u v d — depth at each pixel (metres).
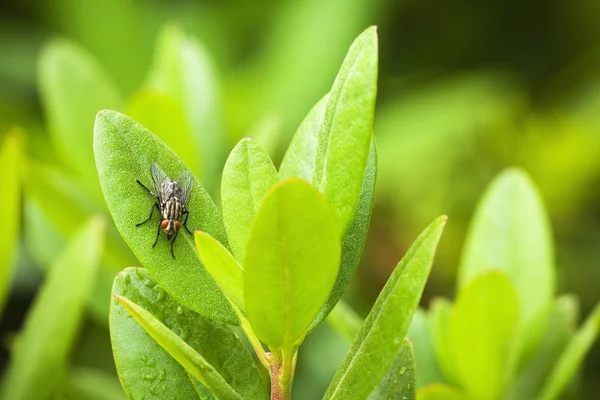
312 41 0.56
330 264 0.21
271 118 0.33
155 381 0.23
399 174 0.52
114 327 0.23
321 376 0.43
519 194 0.31
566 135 0.50
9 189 0.31
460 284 0.31
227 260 0.22
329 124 0.22
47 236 0.34
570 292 0.46
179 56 0.34
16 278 0.47
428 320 0.31
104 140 0.23
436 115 0.54
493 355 0.29
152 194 0.23
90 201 0.34
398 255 0.49
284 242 0.21
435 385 0.28
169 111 0.31
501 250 0.31
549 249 0.31
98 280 0.34
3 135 0.52
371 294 0.47
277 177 0.23
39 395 0.30
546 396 0.29
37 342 0.31
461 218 0.49
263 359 0.23
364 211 0.23
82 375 0.32
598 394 0.42
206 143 0.34
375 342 0.22
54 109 0.35
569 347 0.30
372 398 0.23
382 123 0.55
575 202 0.49
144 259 0.23
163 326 0.21
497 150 0.52
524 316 0.31
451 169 0.52
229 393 0.22
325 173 0.22
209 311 0.23
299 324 0.22
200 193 0.24
